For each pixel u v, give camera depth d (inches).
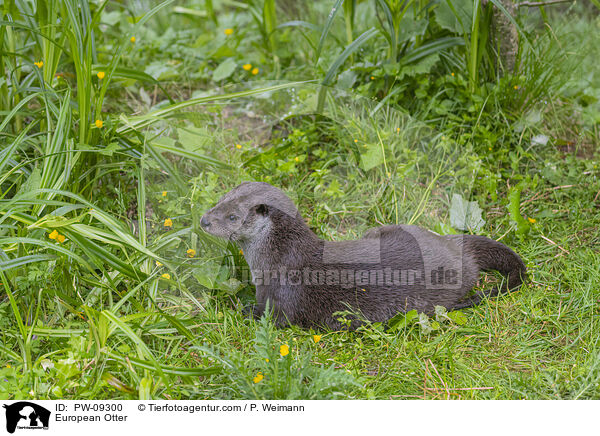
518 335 158.4
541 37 244.2
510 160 224.2
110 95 246.2
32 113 190.1
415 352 153.7
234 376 140.3
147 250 149.4
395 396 141.7
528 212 207.9
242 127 244.8
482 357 153.7
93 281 153.6
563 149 238.5
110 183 200.1
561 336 159.2
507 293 173.2
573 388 140.3
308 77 259.0
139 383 133.8
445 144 212.7
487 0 219.6
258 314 171.6
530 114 235.5
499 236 196.9
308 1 302.2
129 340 151.2
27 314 152.5
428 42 237.8
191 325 155.7
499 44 231.9
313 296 165.8
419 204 204.4
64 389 136.3
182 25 314.8
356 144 220.5
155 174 203.5
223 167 193.2
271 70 274.4
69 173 163.8
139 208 170.7
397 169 207.5
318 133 237.1
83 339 141.9
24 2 199.6
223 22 317.1
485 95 231.5
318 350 157.3
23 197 145.9
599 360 143.4
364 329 160.1
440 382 145.2
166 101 239.0
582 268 178.9
